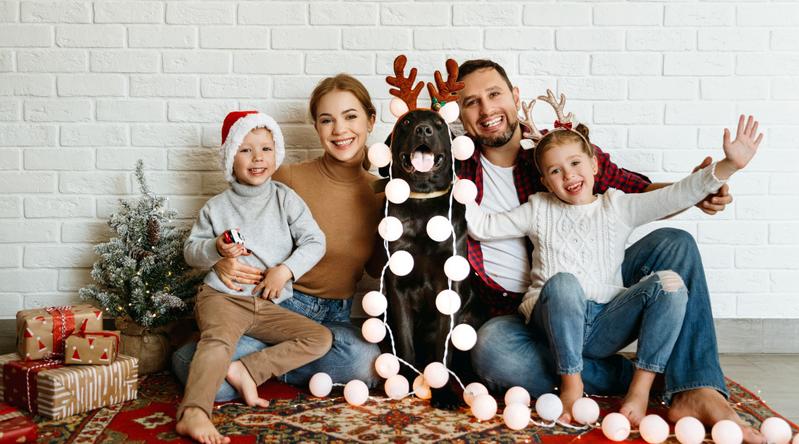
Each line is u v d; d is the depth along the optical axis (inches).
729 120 92.4
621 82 92.1
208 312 71.6
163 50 91.5
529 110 80.8
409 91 72.9
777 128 92.3
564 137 72.3
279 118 92.5
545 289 67.1
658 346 64.7
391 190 70.0
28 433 56.8
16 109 91.2
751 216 92.7
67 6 90.7
